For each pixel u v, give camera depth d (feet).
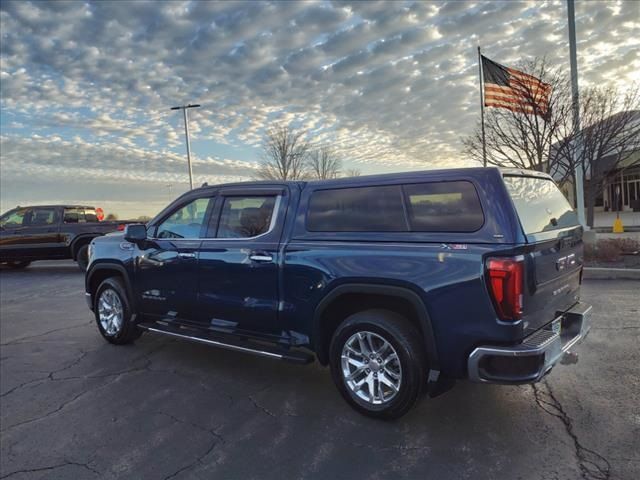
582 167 39.42
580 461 9.77
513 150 41.16
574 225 13.71
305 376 15.20
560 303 12.35
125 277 18.10
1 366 17.20
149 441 11.38
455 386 13.74
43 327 23.08
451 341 10.75
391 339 11.41
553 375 14.17
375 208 12.32
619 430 10.91
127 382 15.19
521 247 10.18
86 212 47.47
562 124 38.52
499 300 10.18
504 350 10.17
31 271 47.75
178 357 17.47
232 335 14.79
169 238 16.72
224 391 14.20
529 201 11.79
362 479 9.52
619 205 105.29
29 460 10.71
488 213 10.66
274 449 10.80
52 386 15.08
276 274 13.46
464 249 10.66
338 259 12.29
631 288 25.58
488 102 40.50
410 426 11.55
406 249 11.40
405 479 9.45
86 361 17.39
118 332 18.70
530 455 10.08
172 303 16.42
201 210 16.07
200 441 11.29
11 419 12.83
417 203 11.69
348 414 12.38
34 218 44.65
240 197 15.10
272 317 13.66
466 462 9.95
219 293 14.89
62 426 12.30
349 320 12.16
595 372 14.23
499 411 12.12
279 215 13.98
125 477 9.93
